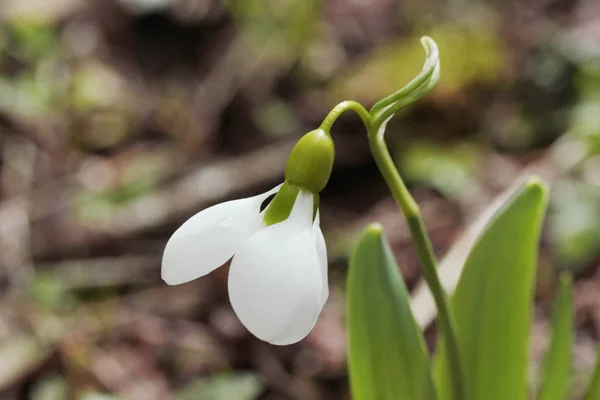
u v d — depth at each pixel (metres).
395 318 0.26
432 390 0.26
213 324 0.42
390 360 0.26
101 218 0.49
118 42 0.69
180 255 0.23
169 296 0.44
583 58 0.61
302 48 0.64
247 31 0.66
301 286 0.22
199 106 0.61
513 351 0.27
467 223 0.49
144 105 0.62
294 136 0.57
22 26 0.64
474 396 0.28
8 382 0.37
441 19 0.69
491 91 0.57
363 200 0.53
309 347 0.40
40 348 0.39
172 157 0.56
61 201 0.51
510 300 0.27
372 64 0.60
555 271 0.45
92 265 0.46
